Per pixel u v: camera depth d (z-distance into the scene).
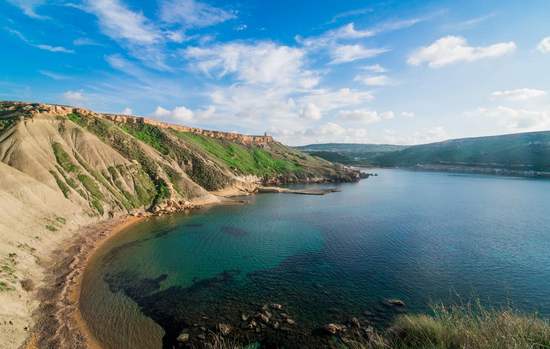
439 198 103.69
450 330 15.66
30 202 50.16
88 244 48.84
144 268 41.34
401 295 34.06
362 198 105.12
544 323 13.93
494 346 12.03
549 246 50.75
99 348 25.02
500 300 32.78
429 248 49.91
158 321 29.02
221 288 35.84
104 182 73.88
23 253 37.12
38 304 30.02
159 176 88.50
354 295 34.06
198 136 161.25
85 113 101.38
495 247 50.28
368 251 48.59
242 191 114.75
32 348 24.03
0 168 52.19
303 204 93.12
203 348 25.22
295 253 47.94
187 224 66.38
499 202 94.69
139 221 68.25
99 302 31.95
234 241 54.16
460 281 37.38
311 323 28.70
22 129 71.50
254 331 27.52
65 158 71.81
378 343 17.50
